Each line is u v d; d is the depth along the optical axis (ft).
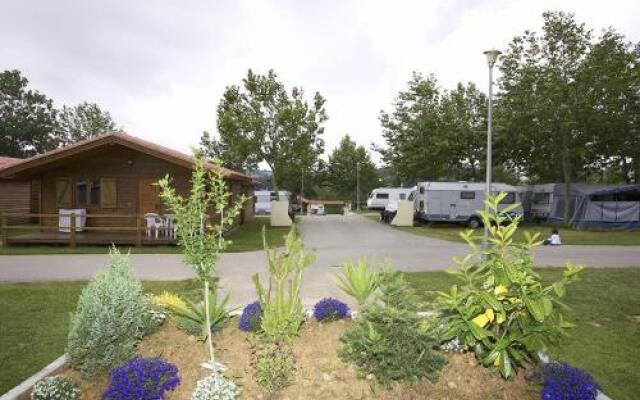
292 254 15.08
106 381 13.16
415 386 12.50
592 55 78.07
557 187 86.28
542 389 12.21
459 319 13.73
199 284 27.37
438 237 62.34
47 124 192.85
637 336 19.17
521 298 12.93
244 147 92.99
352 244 53.72
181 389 12.48
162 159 51.19
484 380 13.03
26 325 19.98
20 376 14.85
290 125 94.43
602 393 12.44
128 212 55.21
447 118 90.48
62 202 55.83
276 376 12.18
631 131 83.46
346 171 187.73
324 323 17.34
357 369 12.97
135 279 15.47
